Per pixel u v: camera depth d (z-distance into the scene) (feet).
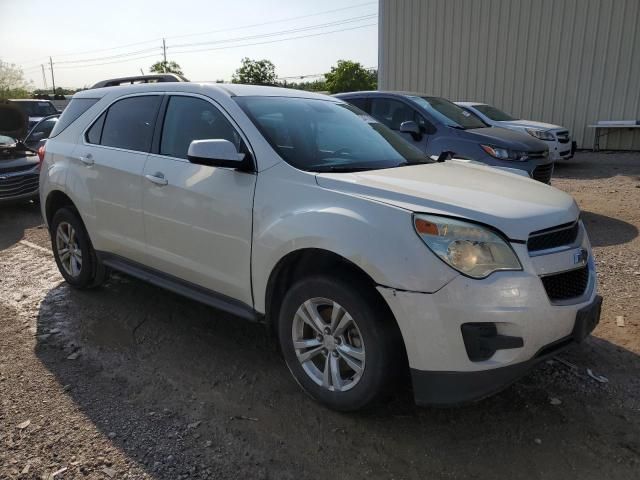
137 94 13.83
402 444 8.99
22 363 11.69
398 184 9.51
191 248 11.67
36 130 41.42
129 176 12.95
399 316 8.36
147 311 14.56
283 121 11.59
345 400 9.41
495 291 8.12
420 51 57.26
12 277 17.43
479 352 8.21
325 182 9.66
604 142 49.44
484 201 9.03
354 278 9.09
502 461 8.55
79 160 14.65
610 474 8.23
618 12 46.29
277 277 10.37
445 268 8.14
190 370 11.44
